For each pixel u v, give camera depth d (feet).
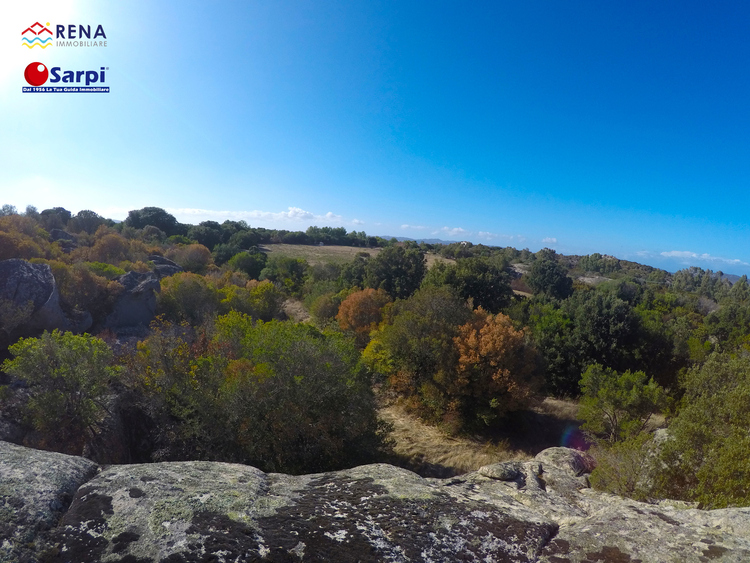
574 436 65.98
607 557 8.73
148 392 41.09
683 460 22.22
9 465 9.50
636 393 47.73
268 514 9.10
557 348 85.25
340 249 259.19
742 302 174.60
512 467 18.43
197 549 7.64
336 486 10.96
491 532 9.41
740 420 25.99
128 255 127.85
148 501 8.86
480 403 63.36
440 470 50.83
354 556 8.02
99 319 74.79
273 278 165.68
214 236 222.28
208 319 76.23
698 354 73.31
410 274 139.74
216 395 39.42
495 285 115.75
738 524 10.41
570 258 398.21
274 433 38.47
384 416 66.80
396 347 71.46
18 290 58.59
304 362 41.19
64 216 173.99
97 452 35.99
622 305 84.17
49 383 35.60
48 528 7.94
